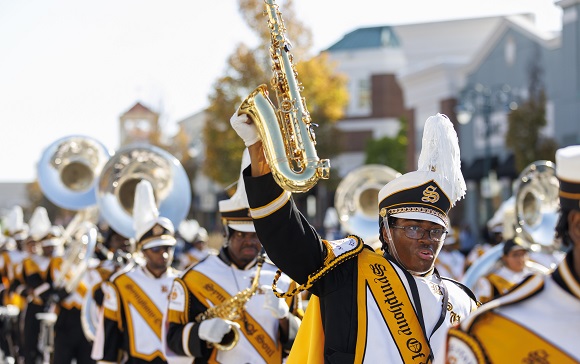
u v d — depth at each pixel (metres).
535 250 10.47
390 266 4.80
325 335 4.78
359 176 13.12
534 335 3.51
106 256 12.82
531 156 33.00
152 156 11.60
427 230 4.81
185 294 7.27
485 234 24.50
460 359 3.59
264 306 6.84
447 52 51.12
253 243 7.30
